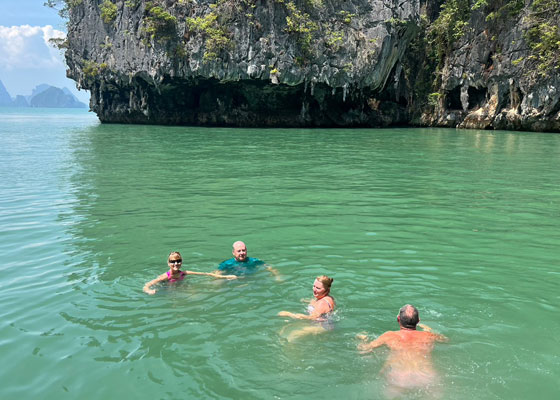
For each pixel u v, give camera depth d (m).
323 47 39.78
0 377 3.81
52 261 6.81
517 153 21.42
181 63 41.16
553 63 34.34
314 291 5.07
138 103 48.75
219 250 7.32
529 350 4.09
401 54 42.81
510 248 7.35
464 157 19.98
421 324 4.58
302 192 12.16
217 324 4.66
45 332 4.56
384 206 10.48
